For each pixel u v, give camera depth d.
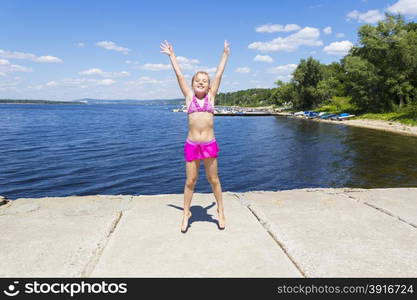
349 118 60.66
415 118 45.47
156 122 69.06
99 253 3.20
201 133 3.55
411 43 49.59
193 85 3.62
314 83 88.19
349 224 3.95
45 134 41.81
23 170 20.03
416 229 3.81
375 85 54.94
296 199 5.02
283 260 3.05
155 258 3.08
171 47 3.82
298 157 25.02
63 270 2.86
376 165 21.27
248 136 40.62
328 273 2.80
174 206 4.70
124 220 4.09
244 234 3.66
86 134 42.38
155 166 21.55
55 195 14.91
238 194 5.37
